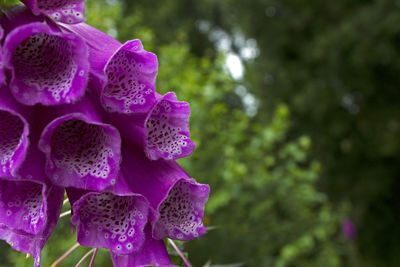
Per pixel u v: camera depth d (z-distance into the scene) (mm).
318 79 16984
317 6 17656
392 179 17672
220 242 8234
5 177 965
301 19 17875
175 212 1156
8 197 1068
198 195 1147
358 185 17656
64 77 990
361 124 17516
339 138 17625
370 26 15141
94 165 1020
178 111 1120
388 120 16906
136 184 1138
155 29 20812
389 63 15945
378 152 17297
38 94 960
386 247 17828
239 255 8398
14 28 1010
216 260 7672
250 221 9086
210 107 9039
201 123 8273
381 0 15109
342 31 15516
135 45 1051
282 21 18438
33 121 1030
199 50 24719
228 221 8586
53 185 1095
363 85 16281
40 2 1040
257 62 18516
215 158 8539
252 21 18922
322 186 16922
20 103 995
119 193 1033
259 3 18609
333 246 10297
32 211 1063
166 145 1110
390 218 17875
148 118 1073
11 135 1058
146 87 1067
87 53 950
